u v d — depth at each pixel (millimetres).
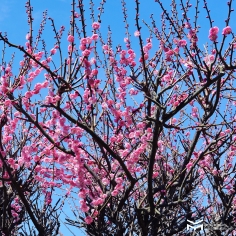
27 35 5543
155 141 5098
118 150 5992
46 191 6840
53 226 6445
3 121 5262
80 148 5668
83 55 5117
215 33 4691
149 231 6094
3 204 5590
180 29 5785
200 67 5305
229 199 6910
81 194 5613
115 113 5762
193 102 7242
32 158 5664
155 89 5965
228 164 7438
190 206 6824
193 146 6371
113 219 5809
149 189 5496
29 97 5191
